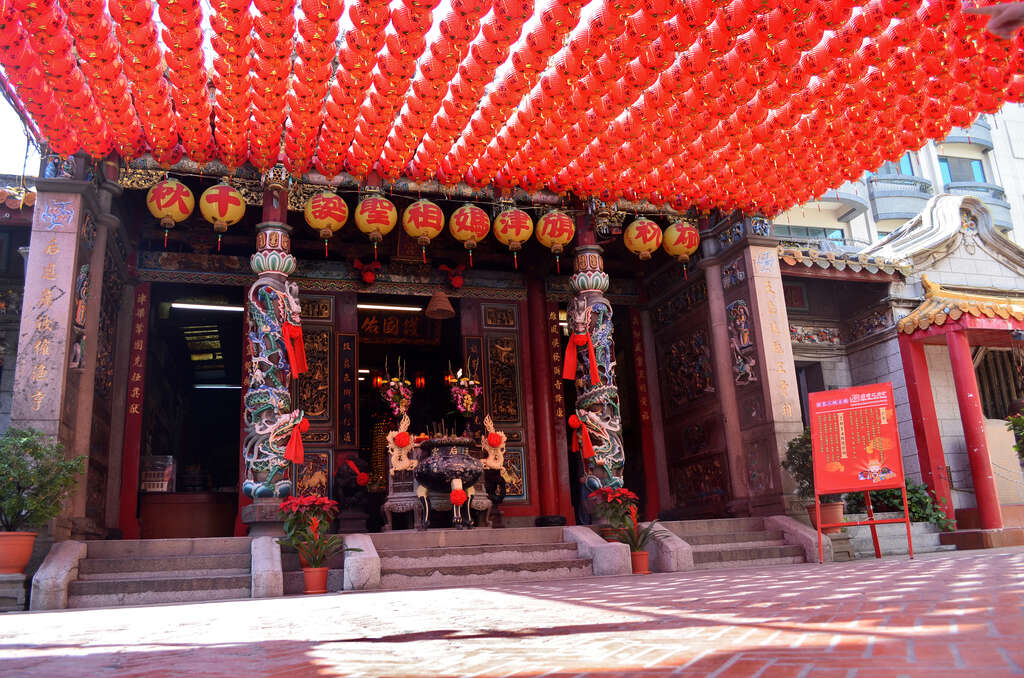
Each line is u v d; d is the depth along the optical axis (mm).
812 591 5746
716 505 16297
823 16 8133
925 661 2455
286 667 3346
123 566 10289
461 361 17906
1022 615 3391
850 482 11195
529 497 17281
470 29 8180
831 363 18078
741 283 15891
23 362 11078
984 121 28766
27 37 8211
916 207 27281
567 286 18906
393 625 5117
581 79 9383
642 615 4766
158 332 18297
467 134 10766
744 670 2539
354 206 16109
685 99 9977
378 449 21812
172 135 10266
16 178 13039
